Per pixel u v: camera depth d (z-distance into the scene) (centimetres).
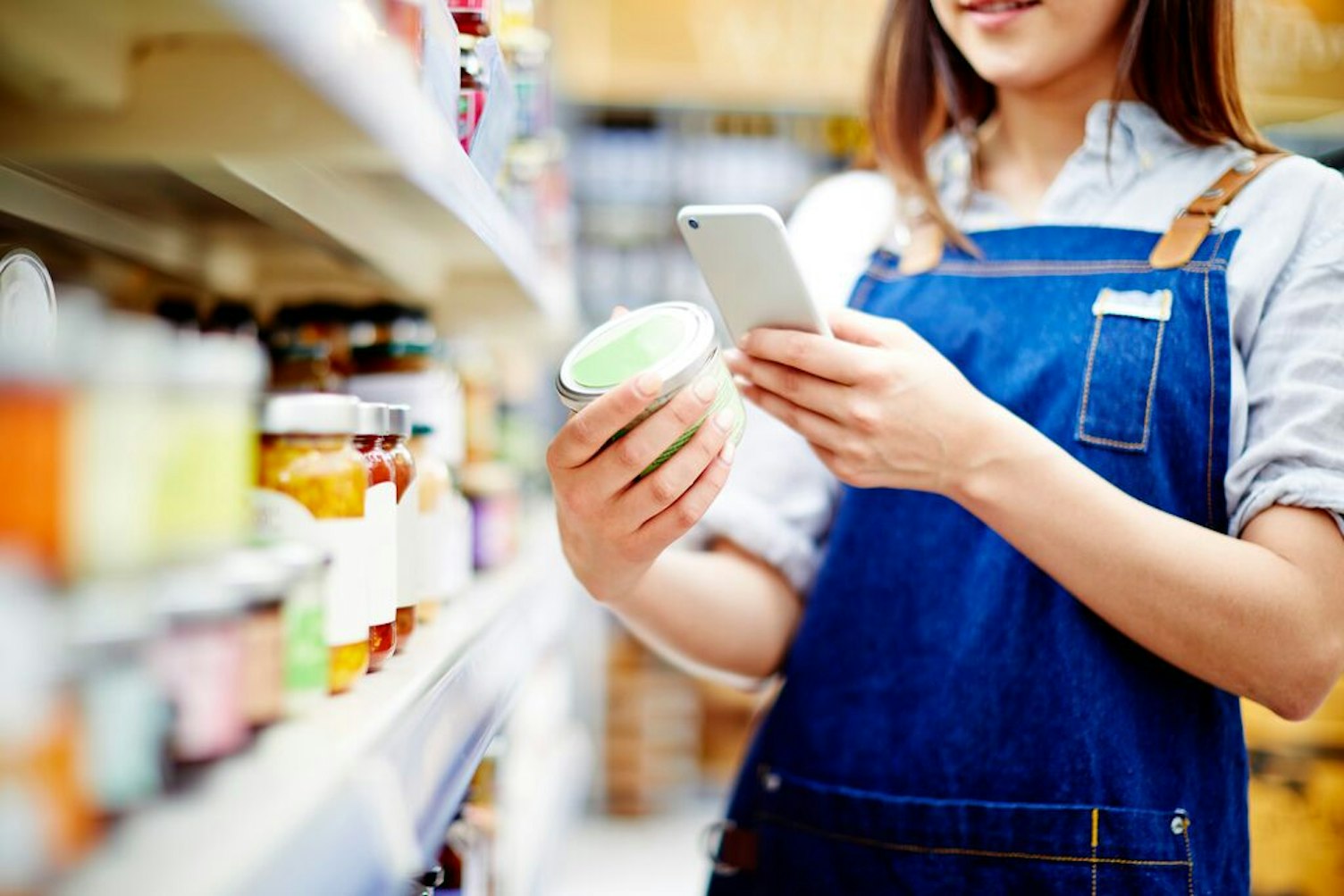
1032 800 116
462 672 106
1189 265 120
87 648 51
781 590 140
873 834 122
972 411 105
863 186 150
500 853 176
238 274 172
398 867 66
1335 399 108
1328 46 383
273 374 134
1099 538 105
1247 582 104
